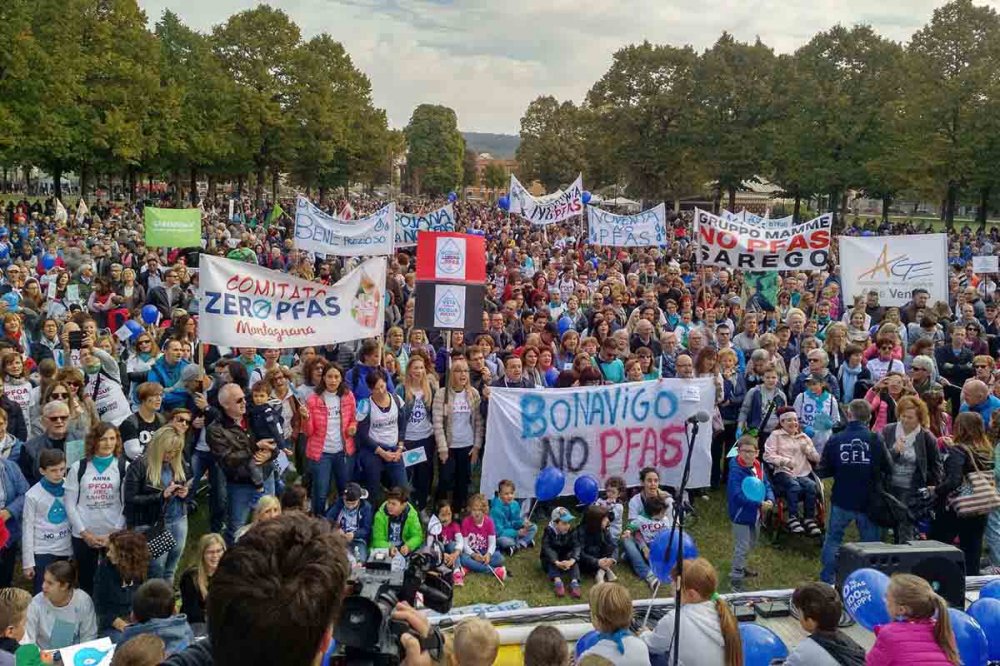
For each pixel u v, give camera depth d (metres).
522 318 14.66
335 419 8.85
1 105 36.16
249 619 1.62
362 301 10.23
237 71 59.56
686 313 14.27
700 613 5.08
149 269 16.50
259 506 6.71
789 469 9.29
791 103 57.75
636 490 10.25
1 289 14.69
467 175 168.75
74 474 6.96
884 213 56.47
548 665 4.37
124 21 46.78
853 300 15.35
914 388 10.34
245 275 9.62
